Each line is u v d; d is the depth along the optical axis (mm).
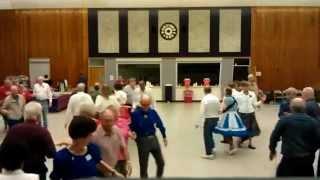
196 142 9156
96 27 19172
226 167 6977
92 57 19203
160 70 19188
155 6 18828
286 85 18891
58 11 19062
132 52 19188
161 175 5613
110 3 18719
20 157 2664
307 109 5086
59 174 2992
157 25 19109
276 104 17641
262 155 7844
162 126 5668
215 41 19062
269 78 18891
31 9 18984
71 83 19109
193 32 19062
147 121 5449
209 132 7645
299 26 18750
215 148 8539
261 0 18297
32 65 19219
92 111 3992
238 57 19031
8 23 19156
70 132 2938
